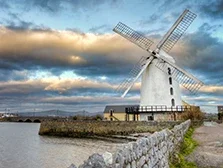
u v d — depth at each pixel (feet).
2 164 111.86
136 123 197.88
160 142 39.52
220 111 257.96
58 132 256.93
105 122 224.33
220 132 111.04
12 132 327.26
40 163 113.09
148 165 30.81
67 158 122.52
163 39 190.19
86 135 234.99
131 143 26.00
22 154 137.39
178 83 187.42
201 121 177.99
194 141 79.25
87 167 16.76
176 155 49.24
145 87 187.32
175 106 182.91
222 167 47.03
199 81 184.75
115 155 20.75
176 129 62.23
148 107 184.44
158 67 184.24
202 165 48.19
